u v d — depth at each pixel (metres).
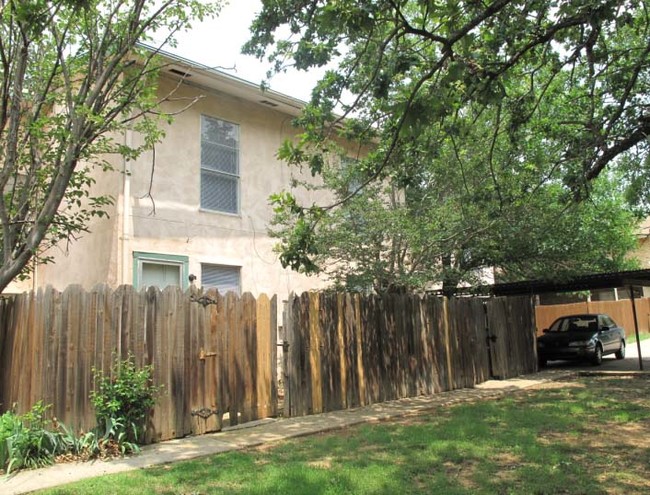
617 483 5.59
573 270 14.74
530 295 16.66
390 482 5.62
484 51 7.04
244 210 13.60
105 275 11.30
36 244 6.93
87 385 7.37
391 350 11.45
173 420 7.98
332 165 12.28
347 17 5.29
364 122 8.41
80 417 7.27
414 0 8.89
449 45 5.71
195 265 12.46
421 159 10.13
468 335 13.48
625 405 9.94
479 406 10.16
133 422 7.40
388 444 7.34
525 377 14.52
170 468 6.39
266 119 14.45
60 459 6.71
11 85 7.70
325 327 10.23
